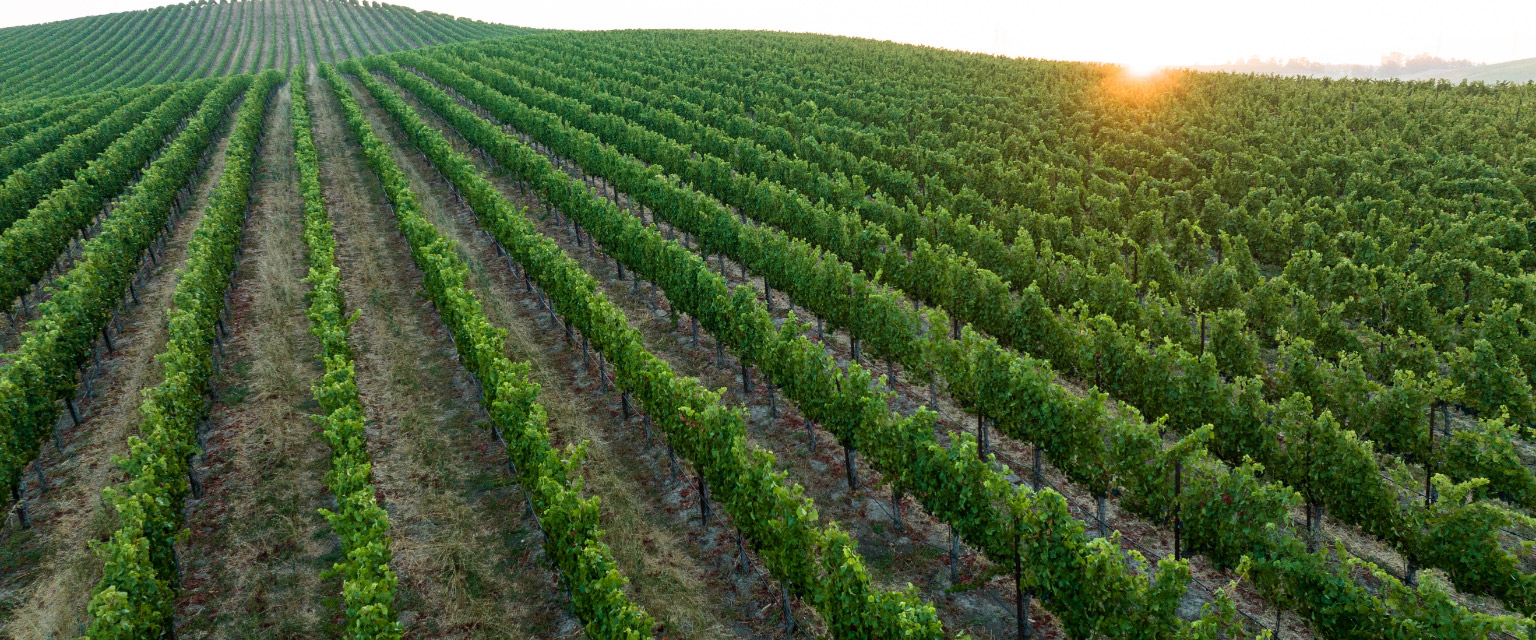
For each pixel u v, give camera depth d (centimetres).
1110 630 1288
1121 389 2164
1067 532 1344
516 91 8112
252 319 3095
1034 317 2411
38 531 1861
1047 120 6347
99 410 2428
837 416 1916
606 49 11406
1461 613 1136
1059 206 4031
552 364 2722
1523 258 3262
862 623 1316
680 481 2025
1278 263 3578
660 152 5241
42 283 3572
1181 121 6153
